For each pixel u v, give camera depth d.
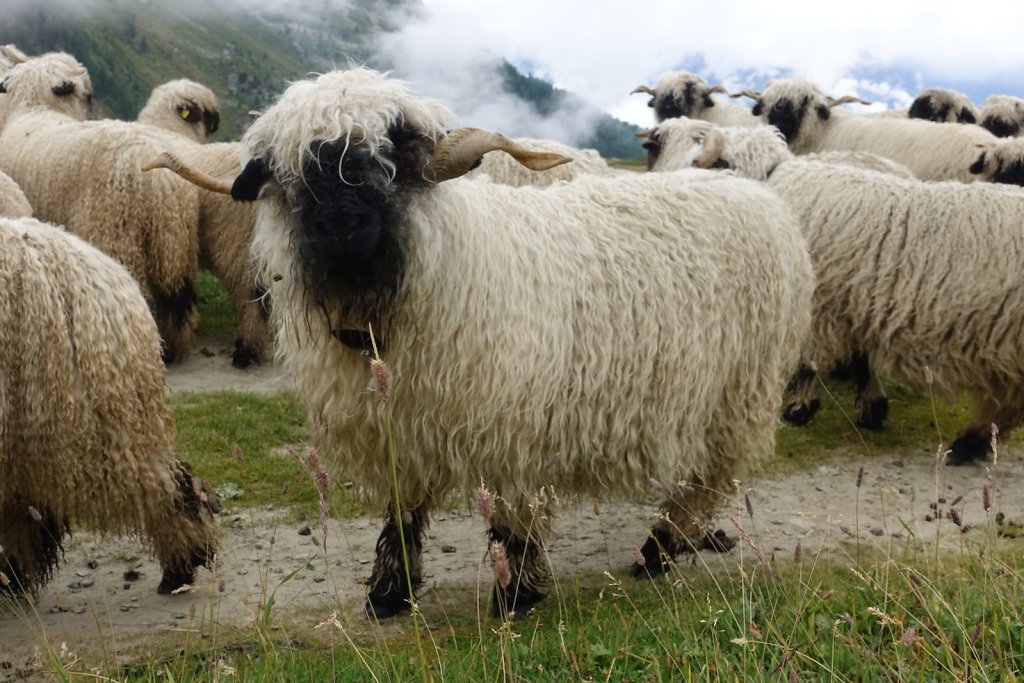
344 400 4.45
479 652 3.87
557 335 4.55
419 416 4.43
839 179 7.64
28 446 4.38
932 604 3.88
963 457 7.62
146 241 9.40
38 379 4.34
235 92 140.25
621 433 4.81
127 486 4.67
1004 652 3.47
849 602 4.17
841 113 15.00
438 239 4.12
